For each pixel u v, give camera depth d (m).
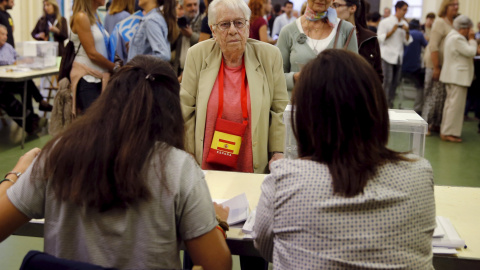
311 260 1.25
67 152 1.31
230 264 1.43
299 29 3.20
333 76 1.30
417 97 8.13
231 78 2.64
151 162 1.32
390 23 7.61
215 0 2.57
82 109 4.63
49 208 1.36
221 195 2.15
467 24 6.35
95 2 4.56
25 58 6.07
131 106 1.33
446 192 2.26
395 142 2.06
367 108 1.29
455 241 1.70
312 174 1.31
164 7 4.27
